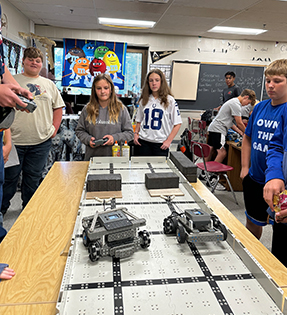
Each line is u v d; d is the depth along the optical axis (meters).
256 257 1.12
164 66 6.75
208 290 0.89
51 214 1.42
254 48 6.89
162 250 1.11
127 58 6.72
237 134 3.91
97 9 4.70
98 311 0.80
